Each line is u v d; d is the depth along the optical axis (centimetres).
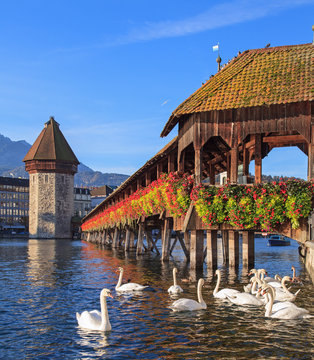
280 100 1825
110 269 2583
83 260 3394
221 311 1250
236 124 1920
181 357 866
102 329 1070
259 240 9388
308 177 1809
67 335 1040
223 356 867
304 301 1414
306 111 1816
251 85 1989
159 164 2952
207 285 1745
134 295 1560
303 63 2034
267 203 1792
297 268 2656
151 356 877
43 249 5431
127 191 4359
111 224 5497
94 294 1622
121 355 888
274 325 1092
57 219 11006
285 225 1814
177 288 1590
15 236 11931
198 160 1978
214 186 1919
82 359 872
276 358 853
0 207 16612
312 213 1727
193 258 2073
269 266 2803
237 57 2275
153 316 1206
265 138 2347
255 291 1504
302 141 2353
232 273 2103
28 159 11006
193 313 1230
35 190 10981
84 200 17875
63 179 11144
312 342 952
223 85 2048
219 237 8275
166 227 3003
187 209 2056
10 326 1132
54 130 11369
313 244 1547
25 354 908
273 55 2167
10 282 1983
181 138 2233
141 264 2873
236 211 1848
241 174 2859
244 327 1075
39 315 1258
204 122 1972
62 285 1870
